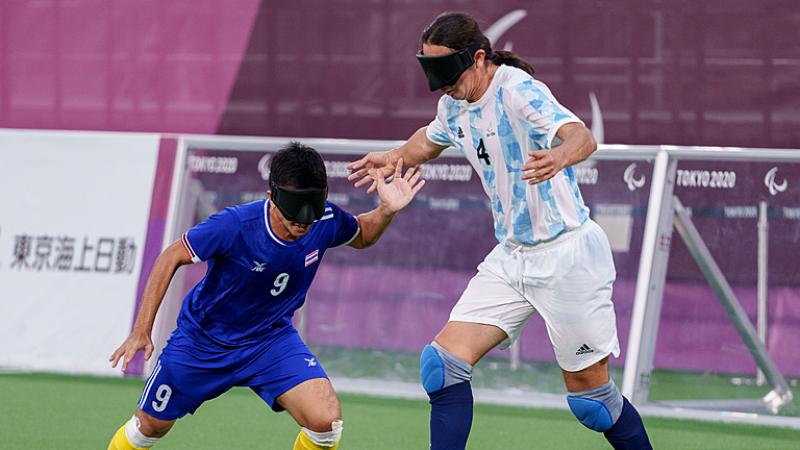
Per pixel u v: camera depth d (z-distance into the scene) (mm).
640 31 26391
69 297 27734
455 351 15469
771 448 21188
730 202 24562
